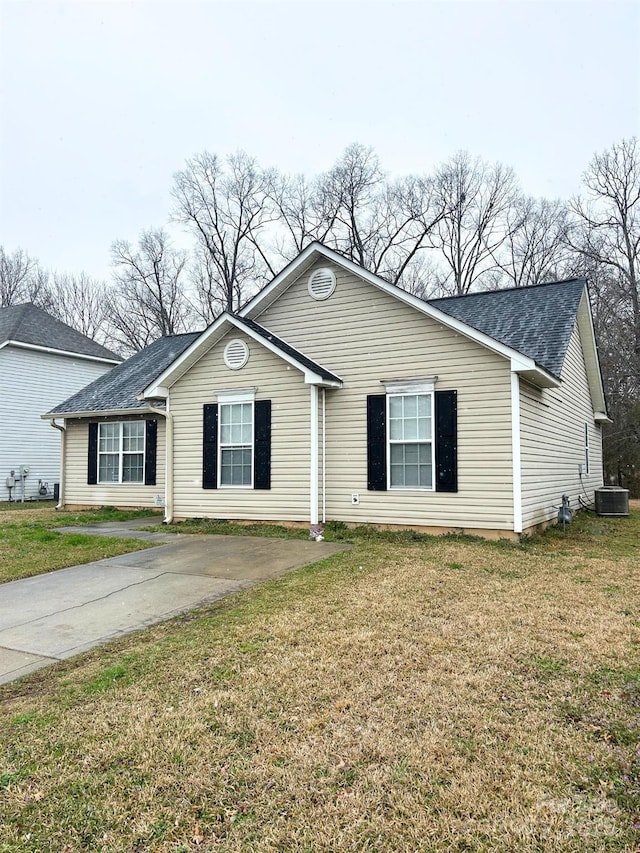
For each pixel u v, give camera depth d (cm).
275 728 324
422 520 977
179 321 3719
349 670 401
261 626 501
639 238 2647
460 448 950
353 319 1064
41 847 236
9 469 1997
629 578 670
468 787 267
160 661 429
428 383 982
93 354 2291
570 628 482
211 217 3400
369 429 1031
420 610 538
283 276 1111
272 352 1088
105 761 296
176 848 234
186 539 982
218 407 1152
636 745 300
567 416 1305
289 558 800
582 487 1503
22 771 289
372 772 280
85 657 448
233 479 1139
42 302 4203
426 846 231
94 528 1156
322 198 3269
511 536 906
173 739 314
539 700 352
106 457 1518
